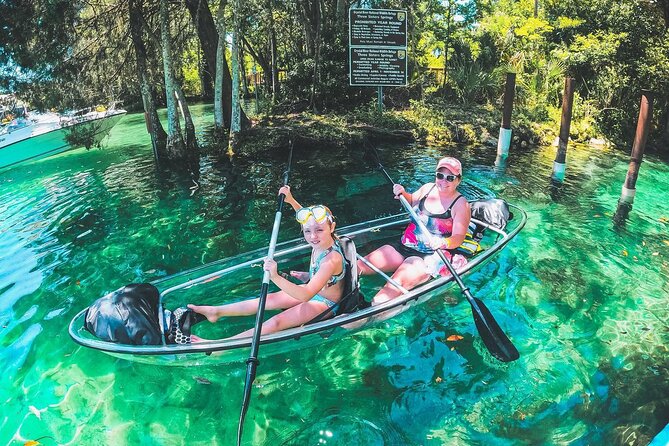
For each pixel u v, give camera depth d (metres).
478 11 16.66
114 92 10.09
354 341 3.41
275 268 2.97
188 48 11.34
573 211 6.02
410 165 8.53
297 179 7.77
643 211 6.07
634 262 4.56
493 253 4.10
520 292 3.99
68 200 7.07
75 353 3.34
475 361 3.19
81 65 8.51
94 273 4.57
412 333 3.48
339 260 3.20
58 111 8.78
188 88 24.52
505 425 2.66
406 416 2.74
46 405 2.86
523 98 13.05
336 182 7.52
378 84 11.24
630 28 13.03
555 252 4.75
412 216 3.87
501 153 9.33
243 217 6.05
